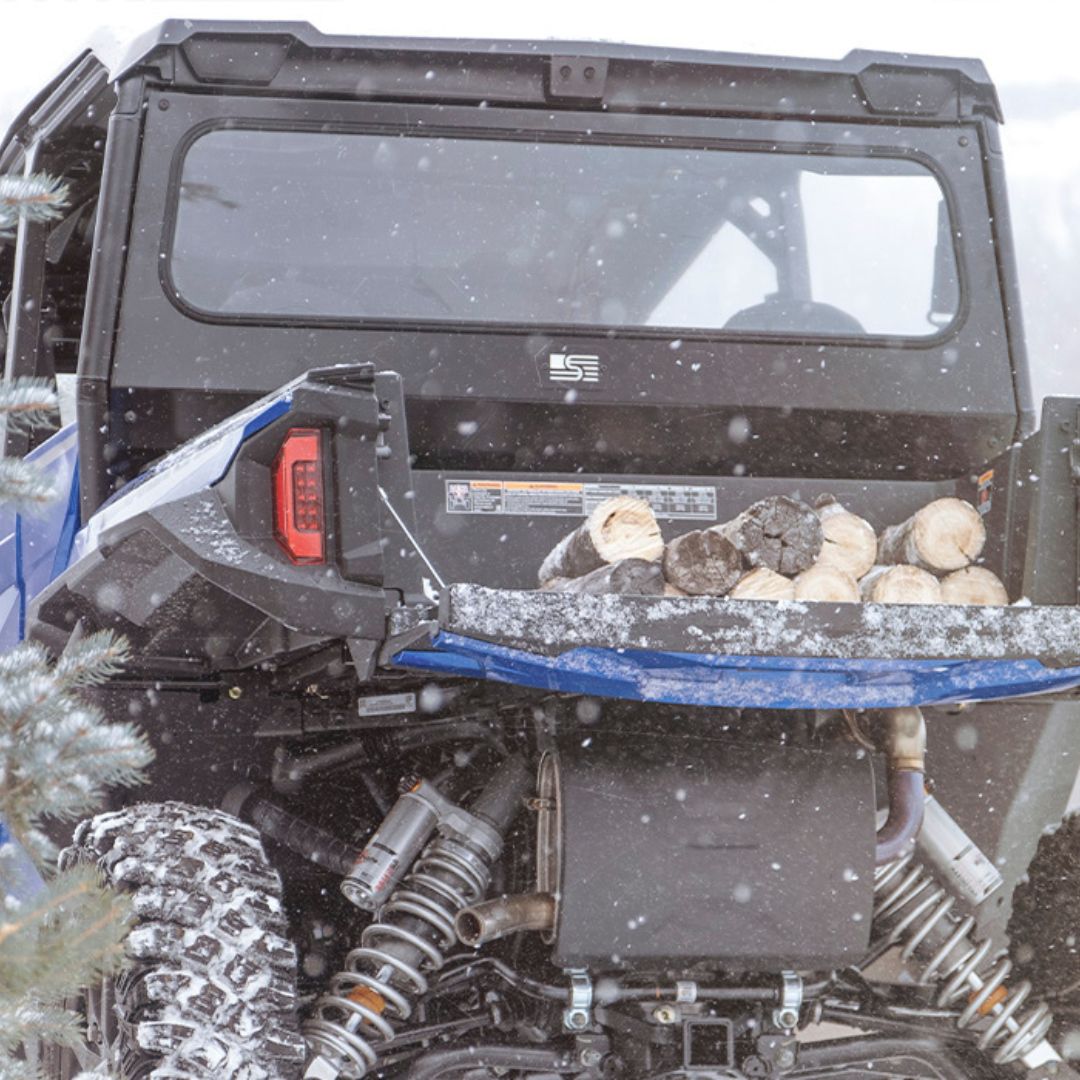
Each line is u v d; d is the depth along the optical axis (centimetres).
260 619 611
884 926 671
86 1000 623
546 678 561
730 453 712
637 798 602
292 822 673
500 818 630
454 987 644
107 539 561
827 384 715
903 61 751
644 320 720
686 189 736
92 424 670
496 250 712
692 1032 630
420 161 709
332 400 528
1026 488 651
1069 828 678
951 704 644
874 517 722
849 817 613
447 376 689
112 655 454
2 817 417
